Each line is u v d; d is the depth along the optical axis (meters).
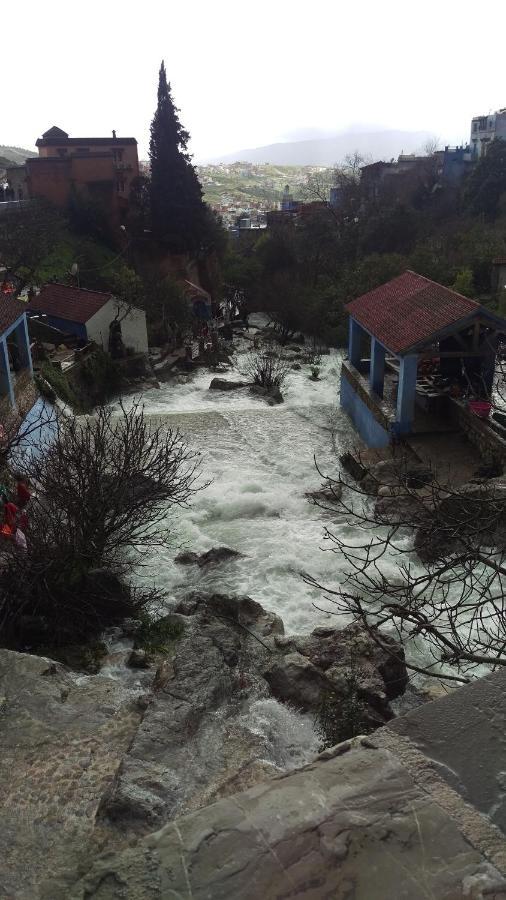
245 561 14.89
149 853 2.30
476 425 20.12
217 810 2.44
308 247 58.44
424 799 2.38
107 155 55.44
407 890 2.08
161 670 8.83
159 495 13.87
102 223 54.91
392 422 21.16
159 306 42.72
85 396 29.38
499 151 60.75
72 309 34.31
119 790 6.05
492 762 2.50
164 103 53.19
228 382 32.38
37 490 13.30
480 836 2.23
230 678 8.80
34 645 10.80
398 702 9.88
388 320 23.05
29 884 5.12
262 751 7.37
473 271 46.16
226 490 18.64
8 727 6.98
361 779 2.48
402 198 69.88
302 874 2.17
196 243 57.47
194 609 12.16
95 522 12.01
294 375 35.69
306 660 9.86
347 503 17.84
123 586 12.20
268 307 55.09
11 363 22.45
